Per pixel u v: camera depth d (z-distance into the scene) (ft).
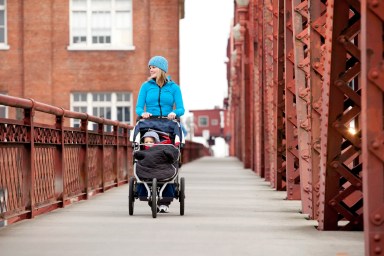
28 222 65.10
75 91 221.25
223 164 286.66
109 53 221.66
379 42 36.37
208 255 44.68
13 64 221.05
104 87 221.05
